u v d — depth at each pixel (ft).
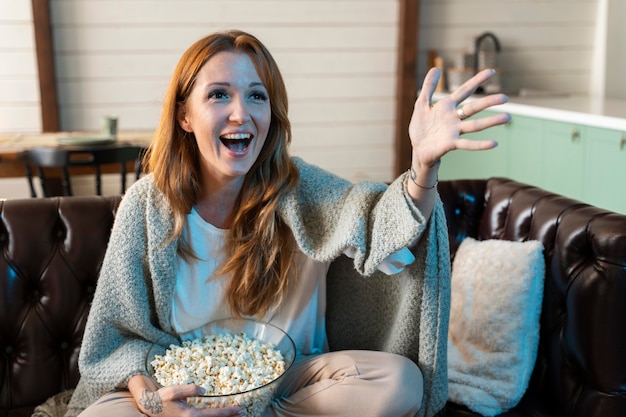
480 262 6.08
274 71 5.25
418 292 5.20
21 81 14.35
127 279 5.26
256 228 5.40
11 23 14.07
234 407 4.62
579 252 5.48
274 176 5.40
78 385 5.54
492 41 16.42
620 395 5.13
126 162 10.82
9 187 14.34
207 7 14.99
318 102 15.97
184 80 5.13
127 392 5.19
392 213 4.79
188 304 5.51
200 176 5.39
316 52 15.71
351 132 16.25
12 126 14.48
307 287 5.64
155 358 5.19
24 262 5.82
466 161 14.44
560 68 17.21
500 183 6.73
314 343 5.87
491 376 5.70
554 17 16.89
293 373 5.41
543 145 12.00
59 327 5.90
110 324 5.38
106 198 6.16
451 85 15.90
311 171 5.61
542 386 5.80
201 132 5.08
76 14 14.43
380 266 5.02
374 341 5.78
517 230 6.21
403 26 15.62
